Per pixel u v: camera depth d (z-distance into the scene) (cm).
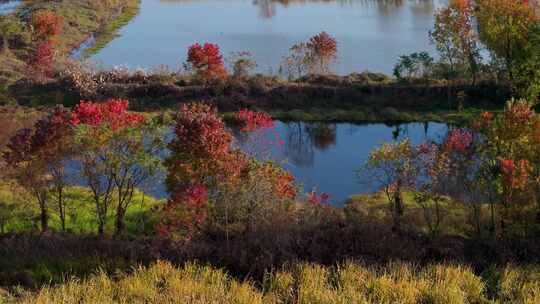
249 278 2416
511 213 2900
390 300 2144
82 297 2150
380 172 4228
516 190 2867
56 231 3033
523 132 2925
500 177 2848
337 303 2080
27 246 2661
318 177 4516
